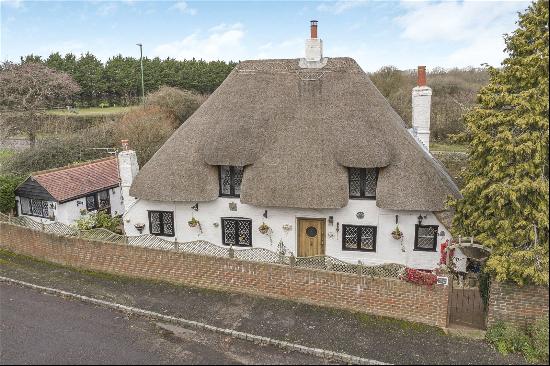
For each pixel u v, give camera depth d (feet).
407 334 41.04
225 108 59.93
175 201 58.34
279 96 59.47
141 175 58.39
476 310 43.91
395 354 38.19
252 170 54.90
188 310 46.03
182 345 40.06
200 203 58.49
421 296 42.09
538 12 37.93
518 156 37.58
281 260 48.88
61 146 103.60
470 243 41.73
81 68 196.44
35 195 72.43
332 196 52.01
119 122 123.75
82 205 74.90
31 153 100.01
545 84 36.76
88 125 135.95
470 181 42.22
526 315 39.14
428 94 68.23
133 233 62.03
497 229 39.99
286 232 56.70
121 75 200.03
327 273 45.39
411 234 53.42
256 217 57.16
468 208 42.98
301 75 60.34
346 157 52.42
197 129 59.41
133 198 60.64
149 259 52.95
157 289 50.93
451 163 95.66
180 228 60.23
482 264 44.60
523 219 38.22
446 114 135.95
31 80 138.92
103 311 46.50
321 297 46.19
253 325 43.01
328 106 57.31
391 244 54.29
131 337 41.29
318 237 56.95
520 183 37.17
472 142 41.70
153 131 117.80
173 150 58.59
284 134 56.34
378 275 44.32
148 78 201.57
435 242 53.26
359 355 38.06
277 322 43.52
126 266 54.34
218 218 58.59
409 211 52.65
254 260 49.24
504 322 39.70
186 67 214.69
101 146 111.34
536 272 36.58
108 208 80.23
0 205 74.59
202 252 52.29
